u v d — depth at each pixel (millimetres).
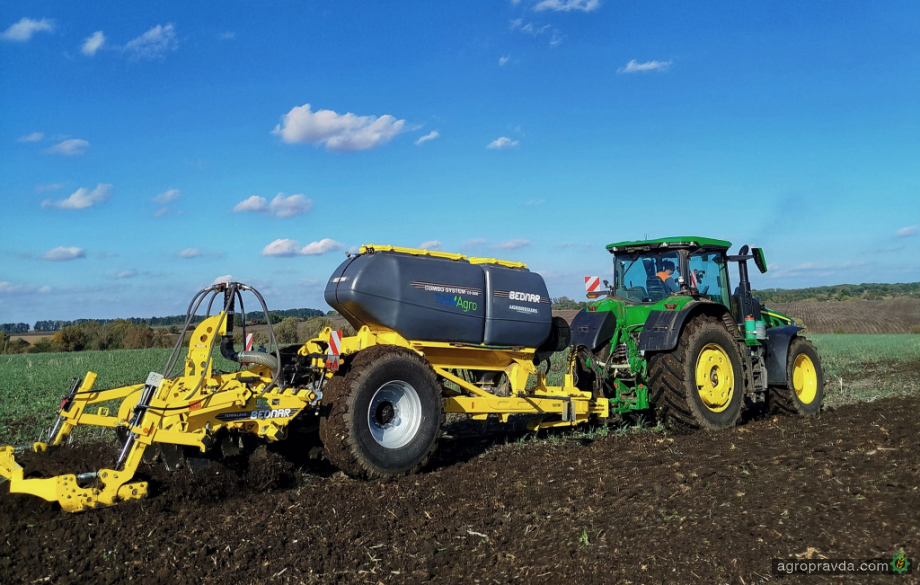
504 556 4059
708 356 7777
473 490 5465
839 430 6441
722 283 8906
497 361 7266
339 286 6301
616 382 8273
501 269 7172
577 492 5094
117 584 3822
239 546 4328
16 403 11844
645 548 3816
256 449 5934
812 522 3836
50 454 5680
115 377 15945
